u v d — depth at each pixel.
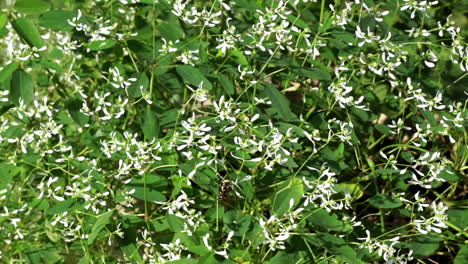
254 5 1.17
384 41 1.14
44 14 1.15
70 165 1.15
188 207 1.13
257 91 1.18
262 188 1.16
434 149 1.23
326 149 1.14
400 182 1.15
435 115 1.26
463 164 1.19
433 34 1.23
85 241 1.13
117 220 1.11
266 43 1.15
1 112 1.17
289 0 1.15
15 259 1.15
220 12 1.14
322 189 1.07
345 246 1.06
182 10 1.15
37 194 1.16
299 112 1.21
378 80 1.24
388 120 1.25
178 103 1.27
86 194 1.10
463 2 1.28
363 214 1.24
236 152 1.11
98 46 1.15
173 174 1.12
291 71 1.15
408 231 1.12
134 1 1.15
